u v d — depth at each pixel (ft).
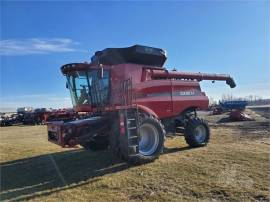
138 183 21.44
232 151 30.40
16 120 109.19
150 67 33.47
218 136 43.45
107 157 30.60
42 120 104.27
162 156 29.50
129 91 28.73
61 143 27.12
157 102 33.40
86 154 33.27
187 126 34.58
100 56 33.12
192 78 37.60
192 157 28.40
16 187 22.44
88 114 33.24
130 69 31.96
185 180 21.40
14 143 46.24
